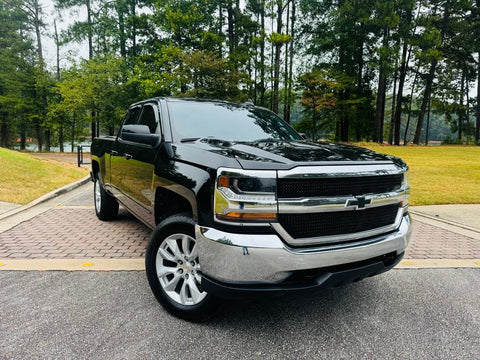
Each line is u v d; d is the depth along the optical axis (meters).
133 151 3.70
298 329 2.57
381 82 35.66
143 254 4.05
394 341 2.46
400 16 35.06
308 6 36.66
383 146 31.33
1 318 2.59
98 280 3.31
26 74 36.47
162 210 3.11
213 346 2.32
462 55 39.72
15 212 5.97
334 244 2.36
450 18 38.47
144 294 3.04
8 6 36.06
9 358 2.13
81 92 28.88
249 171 2.16
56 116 34.25
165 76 26.78
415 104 46.47
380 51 33.53
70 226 5.21
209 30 33.56
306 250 2.22
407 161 18.20
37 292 3.03
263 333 2.50
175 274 2.68
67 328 2.48
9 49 35.72
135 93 30.72
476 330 2.64
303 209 2.20
